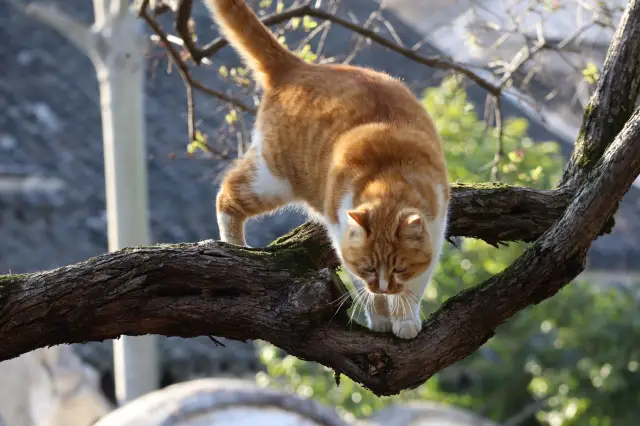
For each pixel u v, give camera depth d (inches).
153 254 156.3
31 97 503.8
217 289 156.0
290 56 205.5
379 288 174.6
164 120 488.7
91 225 445.1
